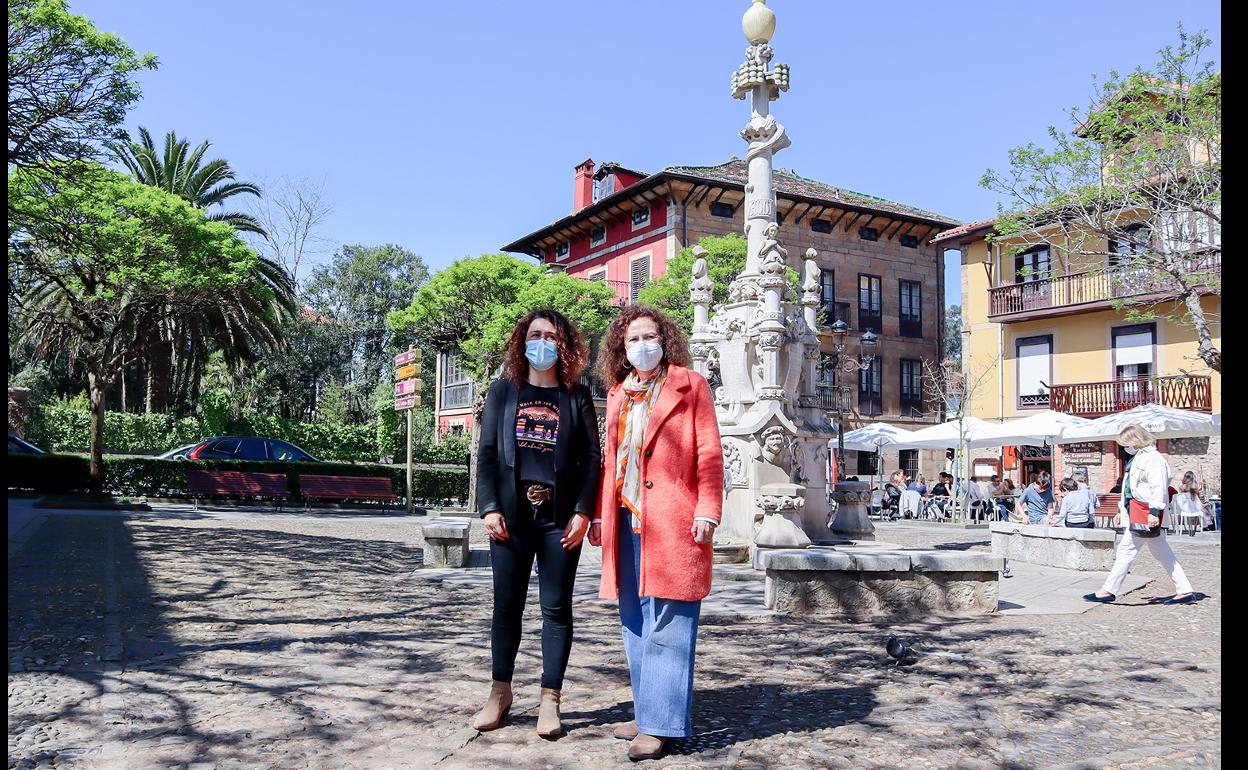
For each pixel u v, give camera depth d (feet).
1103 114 60.13
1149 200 59.26
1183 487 69.97
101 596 22.06
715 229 123.24
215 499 69.77
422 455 110.01
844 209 134.10
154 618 19.48
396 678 14.62
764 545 30.22
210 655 15.96
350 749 10.86
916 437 81.76
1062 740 11.44
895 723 12.21
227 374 107.65
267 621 19.77
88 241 58.59
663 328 11.84
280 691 13.58
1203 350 55.88
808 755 10.79
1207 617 22.34
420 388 72.90
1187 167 56.85
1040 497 56.44
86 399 105.91
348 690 13.76
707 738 11.50
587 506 11.85
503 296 92.63
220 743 10.99
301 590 25.03
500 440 12.03
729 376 36.09
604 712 12.75
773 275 35.58
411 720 12.17
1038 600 25.80
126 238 64.23
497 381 12.37
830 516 43.86
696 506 11.33
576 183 146.10
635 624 11.58
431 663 15.81
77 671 14.34
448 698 13.37
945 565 22.62
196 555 32.22
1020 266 107.14
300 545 38.78
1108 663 16.31
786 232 132.87
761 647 17.83
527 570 12.01
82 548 32.19
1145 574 34.19
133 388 107.55
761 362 35.45
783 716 12.59
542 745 11.14
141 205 67.21
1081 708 13.05
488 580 28.07
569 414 12.04
